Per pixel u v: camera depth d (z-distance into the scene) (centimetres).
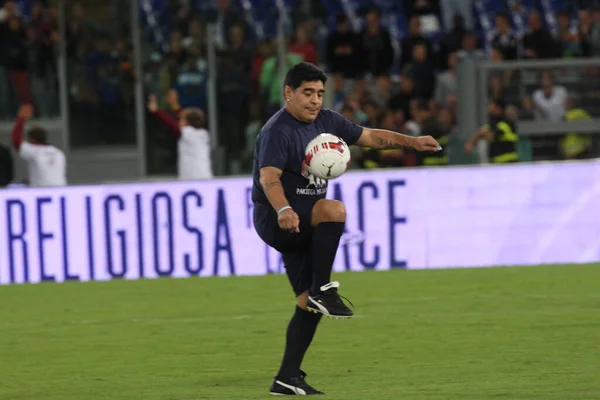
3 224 4053
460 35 5644
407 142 1928
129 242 4050
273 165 1803
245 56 4950
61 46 5278
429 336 2623
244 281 3850
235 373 2211
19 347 2667
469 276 3756
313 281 1833
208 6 6322
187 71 4925
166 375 2212
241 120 4884
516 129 4647
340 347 2497
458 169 4016
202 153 4675
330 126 1888
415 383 2034
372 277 3816
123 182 4053
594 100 4797
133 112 5259
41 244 4053
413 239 4025
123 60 5197
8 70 5556
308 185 1841
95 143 5297
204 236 4041
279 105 4828
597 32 5600
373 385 2020
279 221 1747
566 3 7012
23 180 5494
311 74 1808
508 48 5447
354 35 5581
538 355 2317
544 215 4028
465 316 2923
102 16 5225
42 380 2206
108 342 2702
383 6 7038
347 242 4025
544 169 4019
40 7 5981
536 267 3938
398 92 5350
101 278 4059
